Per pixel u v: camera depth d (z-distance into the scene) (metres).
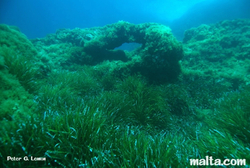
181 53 7.54
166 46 7.13
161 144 2.80
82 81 6.07
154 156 2.44
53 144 2.30
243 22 12.91
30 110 3.30
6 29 5.70
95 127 2.79
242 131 3.30
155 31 7.86
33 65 5.05
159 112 5.09
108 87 6.88
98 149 2.49
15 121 2.69
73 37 12.00
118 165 2.34
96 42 9.70
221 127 3.72
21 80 3.80
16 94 3.29
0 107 2.80
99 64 8.99
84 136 2.50
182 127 4.82
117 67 7.72
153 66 7.47
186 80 7.97
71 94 4.62
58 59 9.31
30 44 6.36
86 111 3.25
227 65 9.73
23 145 2.24
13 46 5.32
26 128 2.40
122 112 4.40
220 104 5.38
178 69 8.01
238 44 11.03
